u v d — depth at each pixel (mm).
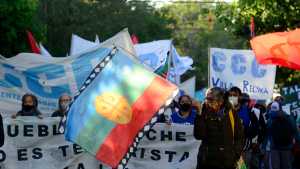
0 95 15414
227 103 11227
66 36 52188
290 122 14930
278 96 15281
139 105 9570
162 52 18656
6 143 12969
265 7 23359
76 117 9586
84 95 9641
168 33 63750
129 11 59500
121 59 9742
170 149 13445
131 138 9516
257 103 16844
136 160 13383
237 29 24203
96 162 13133
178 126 13422
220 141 11086
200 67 83875
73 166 13141
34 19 27031
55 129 13117
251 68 17359
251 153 15148
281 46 14148
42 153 13102
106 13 56844
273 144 14984
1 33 26000
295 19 23172
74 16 52938
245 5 23766
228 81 17328
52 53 51594
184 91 19328
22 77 15453
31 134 13047
